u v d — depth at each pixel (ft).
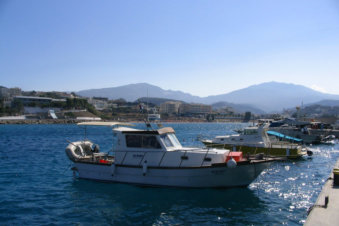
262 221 44.11
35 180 68.08
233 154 59.93
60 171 79.10
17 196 55.26
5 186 62.44
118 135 63.52
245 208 49.55
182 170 56.85
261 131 102.06
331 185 47.16
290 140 139.85
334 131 207.72
